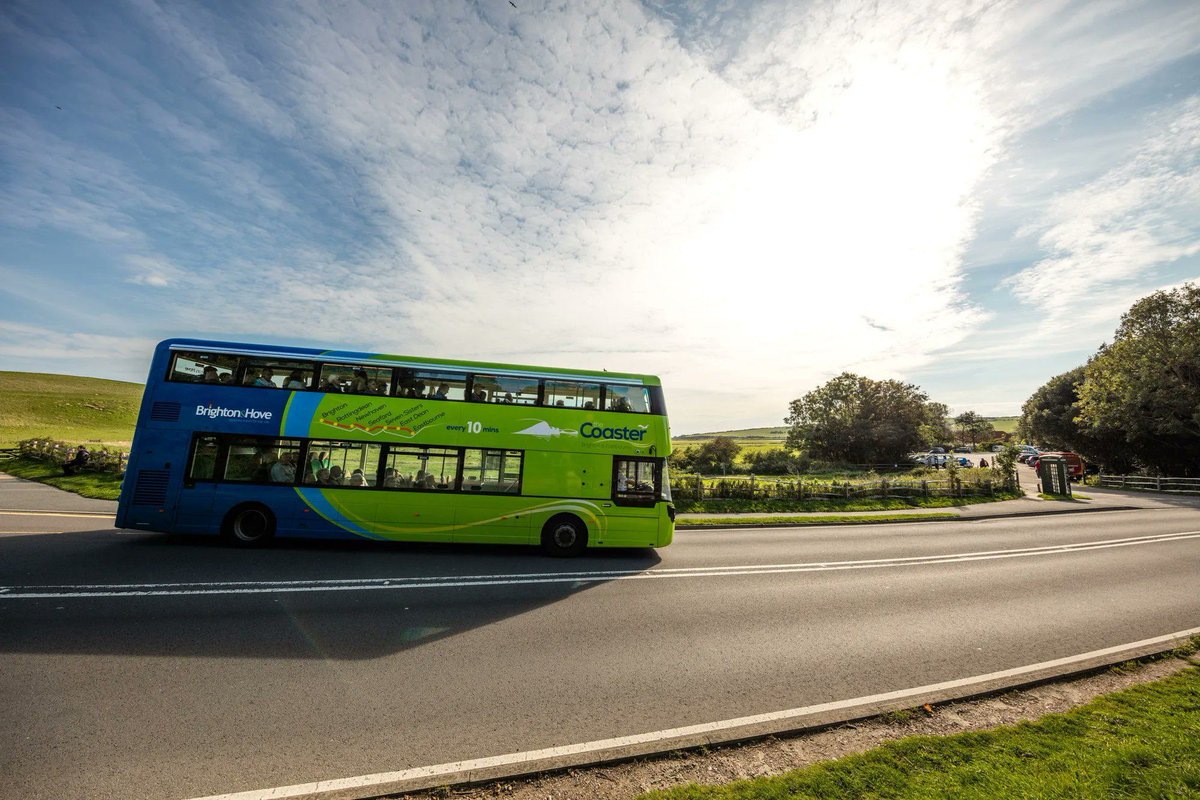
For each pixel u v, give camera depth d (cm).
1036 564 1268
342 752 418
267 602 787
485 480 1203
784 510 2255
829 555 1334
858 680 590
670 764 418
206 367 1167
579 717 488
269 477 1148
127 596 780
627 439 1260
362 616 745
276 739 433
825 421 5312
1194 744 436
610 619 775
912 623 798
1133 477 3850
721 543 1488
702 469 4872
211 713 470
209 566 970
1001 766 405
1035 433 5625
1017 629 782
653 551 1323
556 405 1253
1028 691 577
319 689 524
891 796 365
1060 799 358
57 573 878
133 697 491
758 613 827
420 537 1170
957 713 520
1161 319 3538
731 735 461
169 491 1123
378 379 1208
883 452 5144
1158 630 791
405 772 395
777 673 602
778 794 367
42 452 2859
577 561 1170
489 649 645
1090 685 597
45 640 611
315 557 1088
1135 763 406
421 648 640
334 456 1169
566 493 1220
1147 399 3547
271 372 1183
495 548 1282
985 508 2475
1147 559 1348
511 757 418
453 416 1213
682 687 559
